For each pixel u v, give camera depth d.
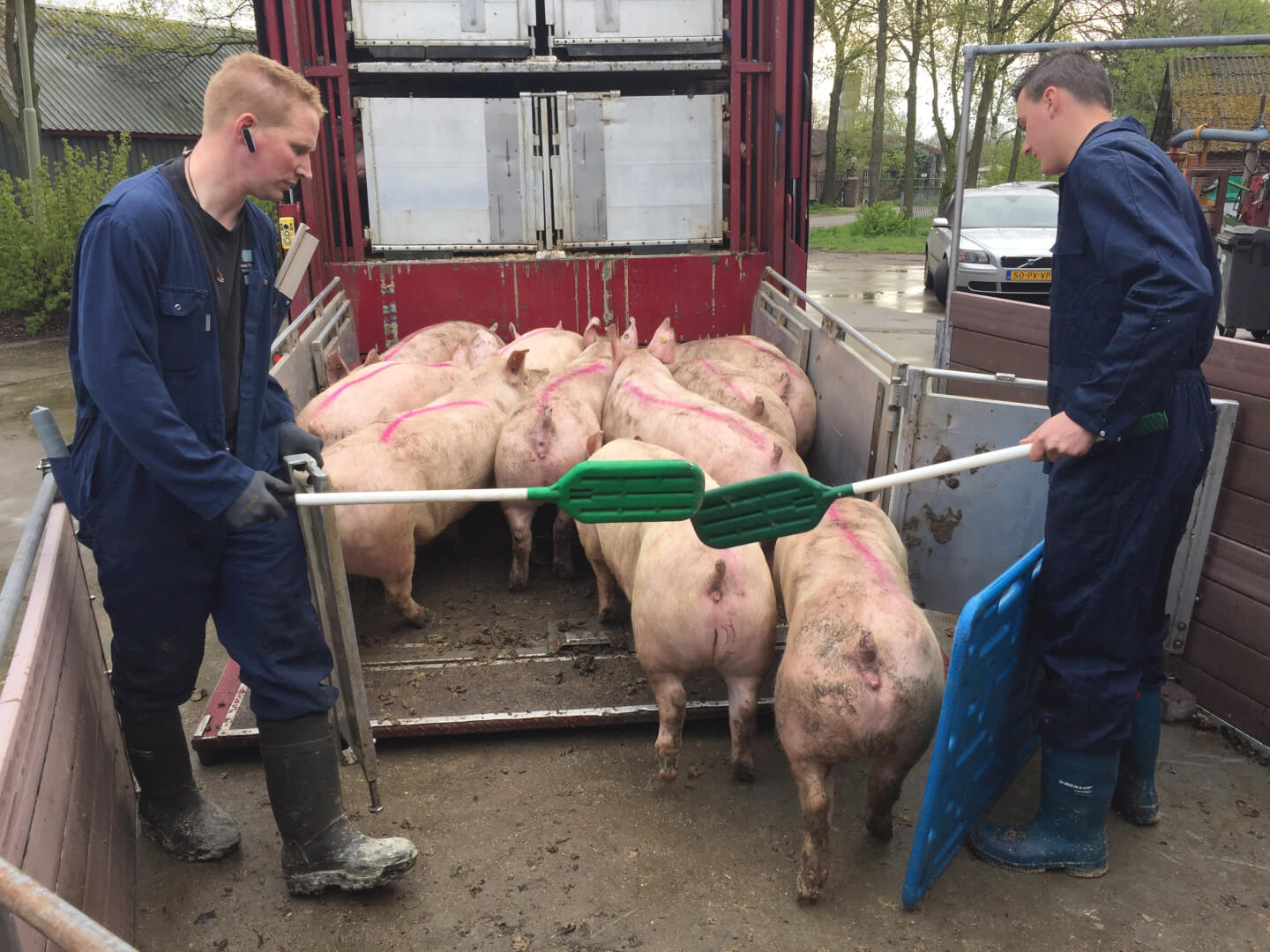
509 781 3.20
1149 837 2.94
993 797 2.97
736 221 6.11
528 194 6.00
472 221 6.02
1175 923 2.60
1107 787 2.72
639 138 5.96
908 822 3.01
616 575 3.58
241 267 2.44
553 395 4.45
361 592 4.36
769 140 6.00
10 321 12.72
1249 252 7.80
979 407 3.72
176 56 25.80
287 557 2.52
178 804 2.83
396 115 5.80
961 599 3.95
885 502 3.96
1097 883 2.75
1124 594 2.55
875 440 4.05
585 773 3.24
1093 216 2.37
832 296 14.92
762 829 2.97
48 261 12.29
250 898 2.71
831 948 2.51
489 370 4.84
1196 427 2.52
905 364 3.82
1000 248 11.92
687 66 5.79
